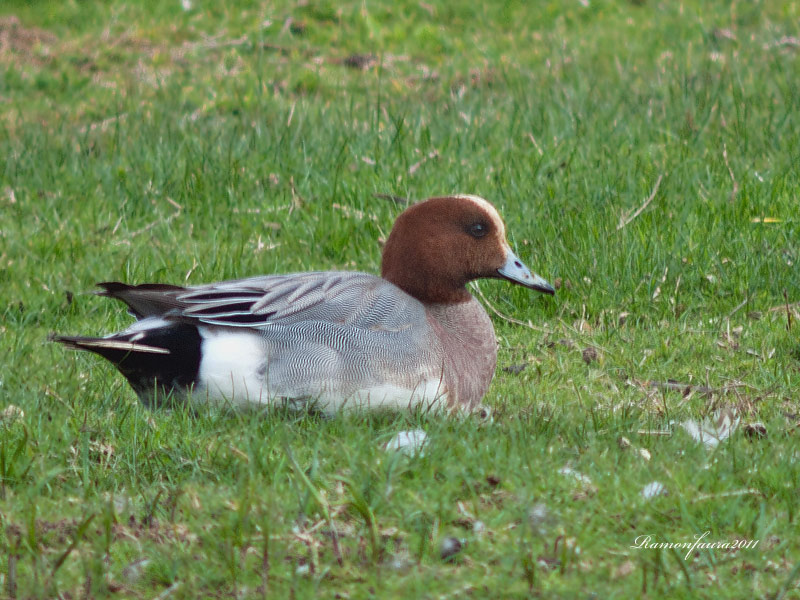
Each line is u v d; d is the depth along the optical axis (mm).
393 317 8727
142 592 6250
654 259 12141
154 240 13461
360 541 6680
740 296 11766
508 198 13781
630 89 19250
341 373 8414
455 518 6930
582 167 14672
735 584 6281
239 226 14031
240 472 7398
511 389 9852
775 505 7094
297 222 13836
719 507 7020
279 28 25391
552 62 22969
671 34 24984
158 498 7148
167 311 8531
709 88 18516
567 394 9633
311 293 8633
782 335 10844
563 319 11633
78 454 7777
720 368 10242
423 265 9359
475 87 21047
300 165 15398
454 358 9039
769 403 9312
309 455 7758
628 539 6742
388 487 7062
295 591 6164
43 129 18141
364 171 15141
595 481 7328
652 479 7391
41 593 6109
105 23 25344
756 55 22016
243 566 6414
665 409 9000
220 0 26828
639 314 11602
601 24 26297
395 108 18438
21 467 7484
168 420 8328
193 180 15000
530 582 6207
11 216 14242
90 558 6500
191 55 23703
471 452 7555
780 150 15328
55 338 8219
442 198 9469
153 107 19656
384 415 8641
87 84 21750
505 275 9477
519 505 6992
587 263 12164
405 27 25906
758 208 13242
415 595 6141
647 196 13656
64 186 15156
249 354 8352
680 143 15734
